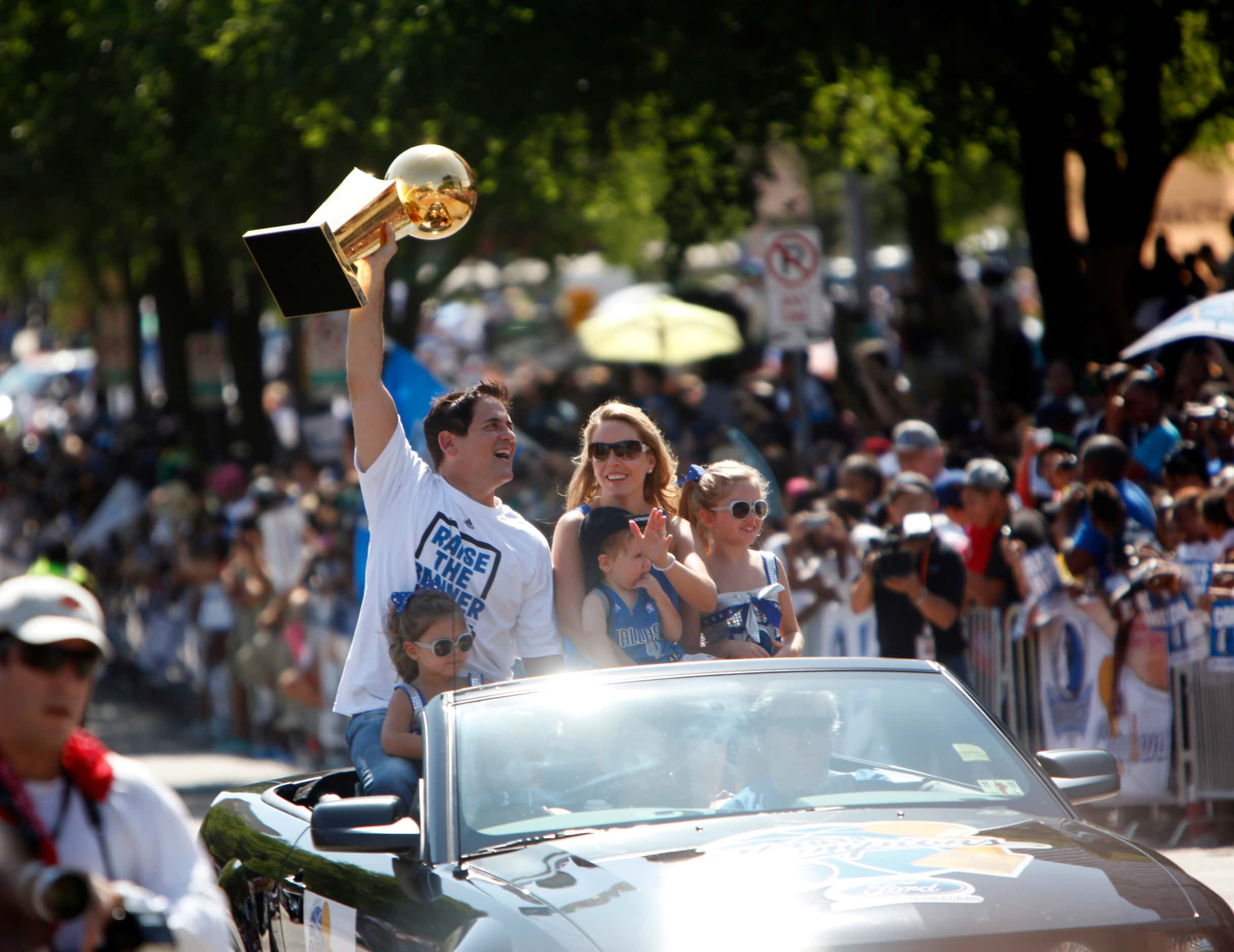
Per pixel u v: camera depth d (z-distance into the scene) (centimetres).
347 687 1514
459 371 9512
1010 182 6188
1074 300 3672
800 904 989
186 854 876
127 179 5341
